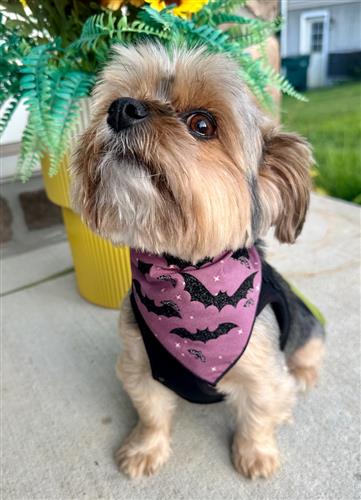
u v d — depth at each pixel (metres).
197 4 0.37
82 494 0.32
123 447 0.36
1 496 0.32
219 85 0.26
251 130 0.28
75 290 0.58
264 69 0.42
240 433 0.35
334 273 0.57
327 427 0.37
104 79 0.30
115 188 0.26
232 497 0.32
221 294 0.28
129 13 0.41
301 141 0.30
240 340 0.29
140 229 0.27
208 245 0.26
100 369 0.44
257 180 0.29
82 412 0.40
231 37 0.42
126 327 0.33
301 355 0.40
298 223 0.32
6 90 0.38
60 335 0.49
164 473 0.34
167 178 0.25
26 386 0.43
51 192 0.48
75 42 0.36
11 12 0.40
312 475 0.33
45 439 0.37
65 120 0.36
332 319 0.49
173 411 0.38
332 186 0.84
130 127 0.24
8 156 0.63
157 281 0.29
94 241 0.49
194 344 0.29
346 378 0.41
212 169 0.25
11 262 0.66
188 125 0.26
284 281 0.38
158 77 0.27
